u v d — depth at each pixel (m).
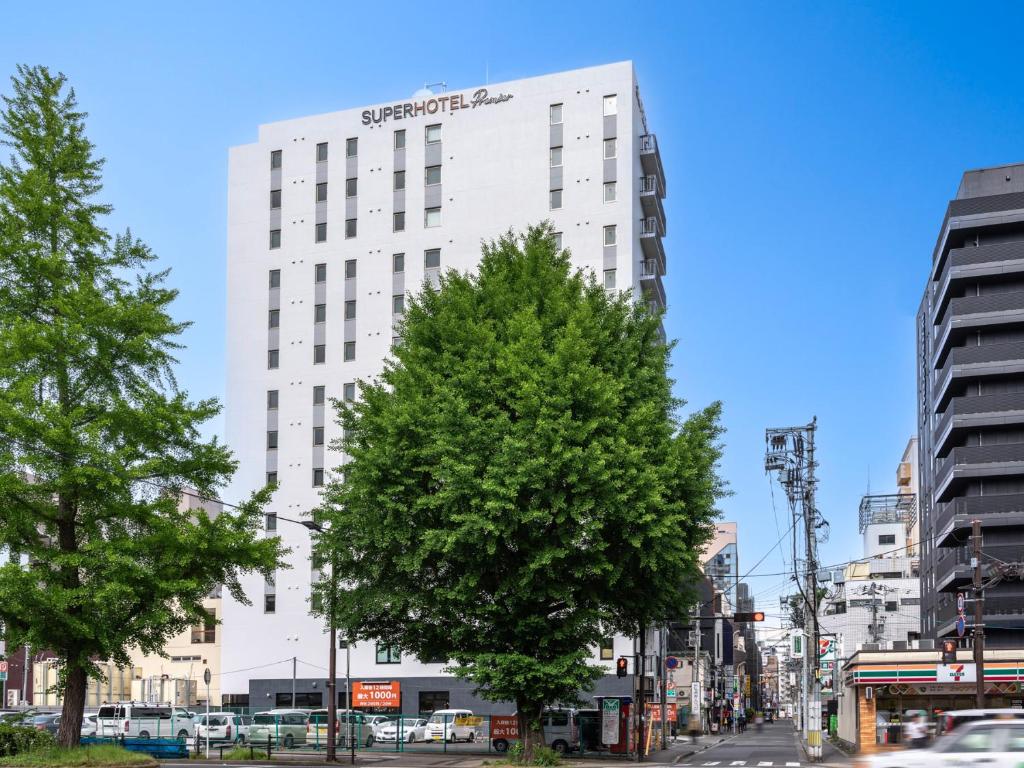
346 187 71.69
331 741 37.00
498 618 32.28
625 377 32.72
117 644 27.09
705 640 98.06
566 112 67.62
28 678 76.62
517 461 29.00
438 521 31.08
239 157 74.50
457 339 32.94
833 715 65.94
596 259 65.25
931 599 77.12
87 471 25.89
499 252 36.88
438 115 70.19
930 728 19.19
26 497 27.02
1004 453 58.22
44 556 26.41
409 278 69.06
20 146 29.20
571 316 32.75
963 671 42.34
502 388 31.19
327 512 34.03
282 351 71.19
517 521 29.44
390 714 63.12
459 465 28.80
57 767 25.70
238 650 68.75
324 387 69.94
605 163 66.31
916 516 108.81
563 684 32.00
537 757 32.25
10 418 25.66
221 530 28.72
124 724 50.06
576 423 29.16
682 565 31.95
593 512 29.62
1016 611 56.06
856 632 97.88
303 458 69.56
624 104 66.75
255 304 72.31
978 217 60.59
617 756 41.47
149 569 26.95
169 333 29.28
